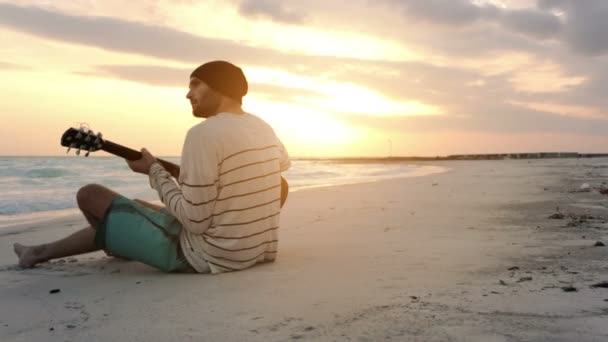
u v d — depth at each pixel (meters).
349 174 24.36
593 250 3.16
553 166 30.81
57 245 2.92
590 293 2.03
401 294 2.06
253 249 2.66
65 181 15.41
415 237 4.00
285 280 2.39
